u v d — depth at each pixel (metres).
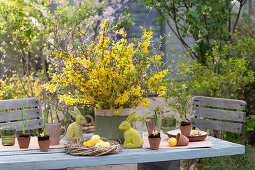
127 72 2.32
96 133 2.43
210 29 5.16
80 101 2.39
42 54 4.76
